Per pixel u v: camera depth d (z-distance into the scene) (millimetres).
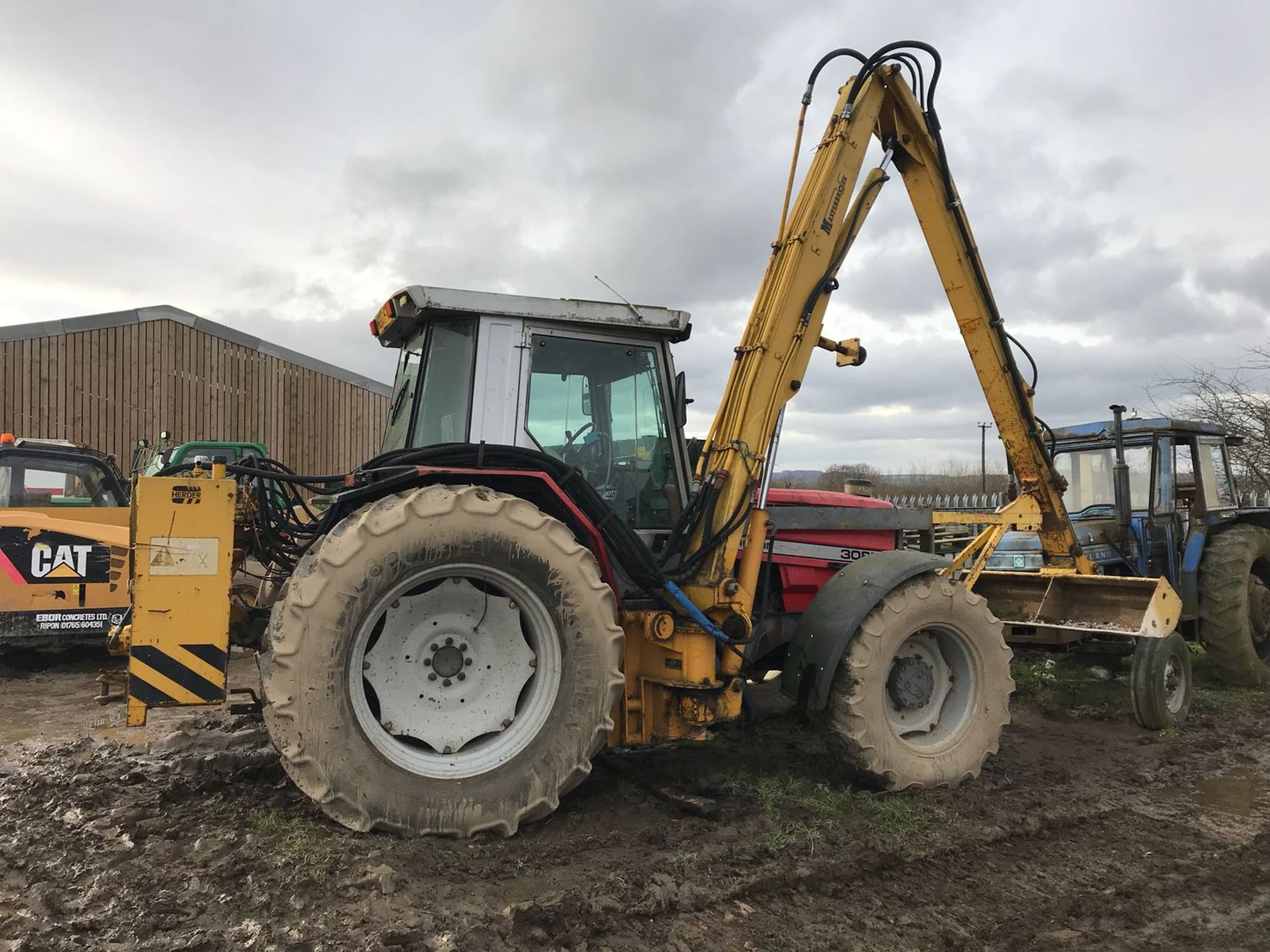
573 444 4016
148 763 4336
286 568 4445
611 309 4039
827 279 4391
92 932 2570
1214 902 3266
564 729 3479
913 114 4949
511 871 3127
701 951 2736
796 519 4891
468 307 3816
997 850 3666
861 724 4098
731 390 4203
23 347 13422
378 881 2869
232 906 2740
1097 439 7578
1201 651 7961
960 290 5363
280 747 3143
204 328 15070
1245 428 11766
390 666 3418
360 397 17188
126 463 14273
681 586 3984
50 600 6891
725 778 4234
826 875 3277
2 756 4637
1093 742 5441
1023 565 7043
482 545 3379
